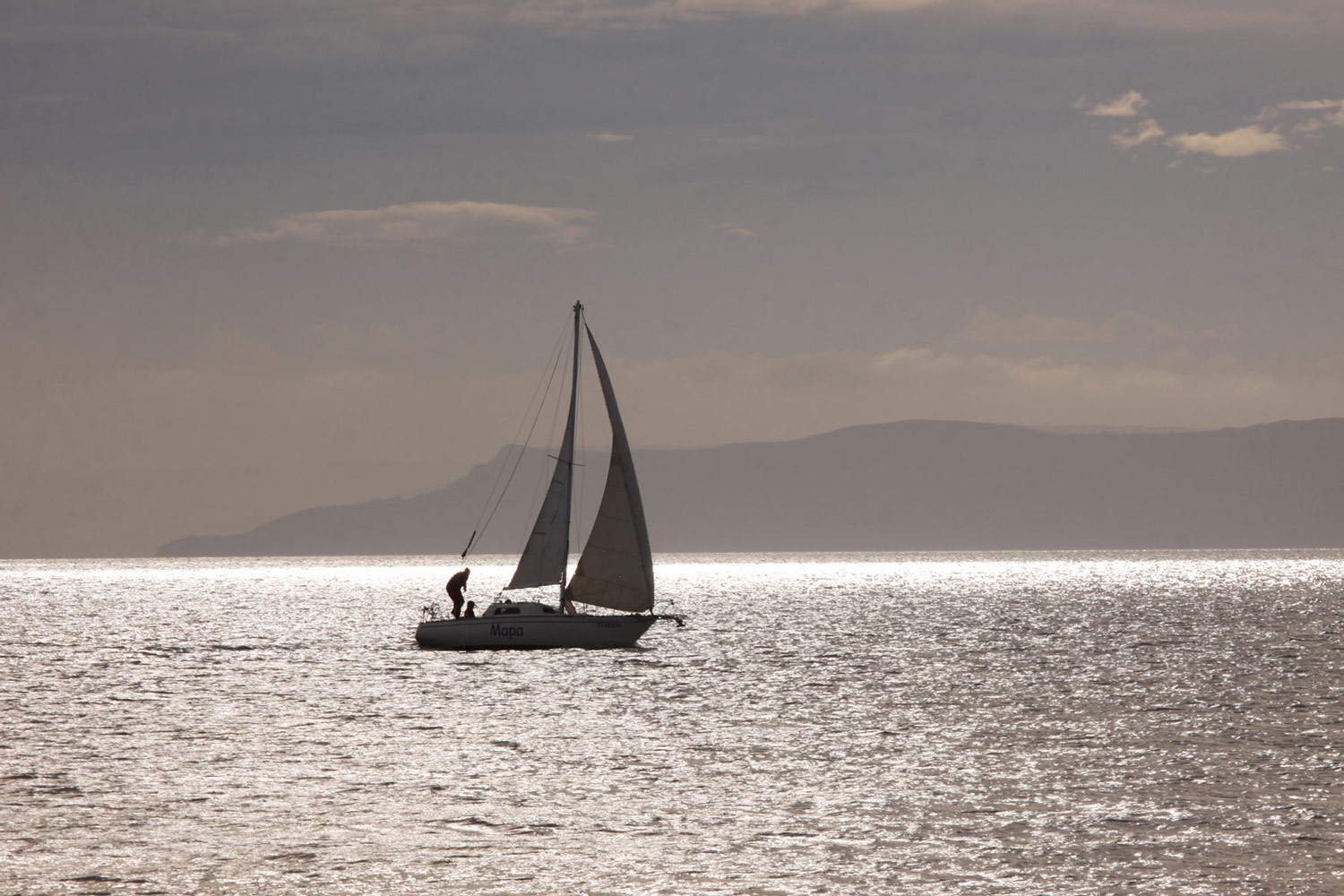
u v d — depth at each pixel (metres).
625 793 129.75
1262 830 113.62
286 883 100.50
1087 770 139.62
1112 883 99.50
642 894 98.06
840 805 124.25
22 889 99.00
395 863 105.69
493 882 100.94
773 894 97.81
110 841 111.81
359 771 140.88
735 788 132.00
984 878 101.12
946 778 136.12
